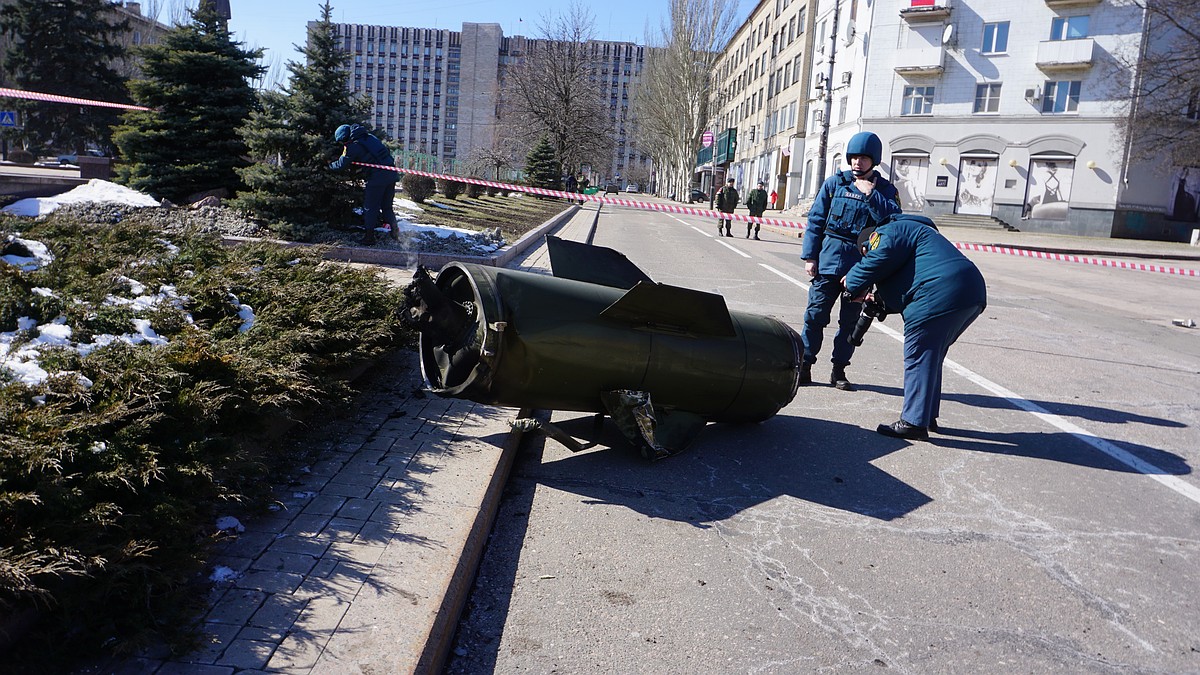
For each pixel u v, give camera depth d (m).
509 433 4.73
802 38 54.03
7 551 2.28
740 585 3.39
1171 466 5.21
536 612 3.11
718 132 92.38
